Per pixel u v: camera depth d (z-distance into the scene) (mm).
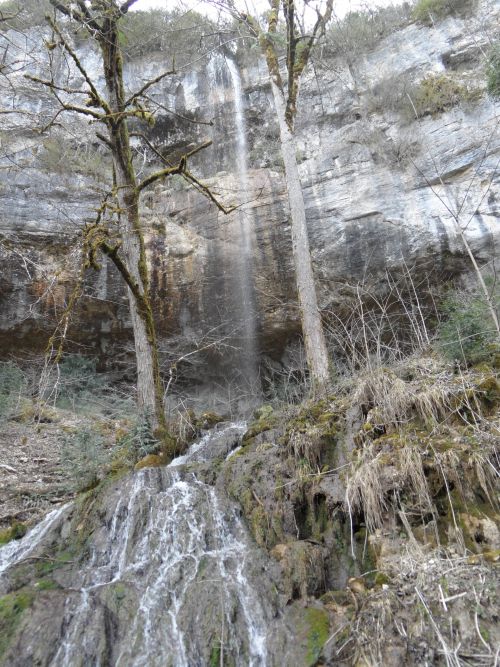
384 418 4504
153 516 4578
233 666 3289
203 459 6137
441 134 11148
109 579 4027
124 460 5941
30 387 10023
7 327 10609
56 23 6945
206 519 4605
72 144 12391
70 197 11375
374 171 11477
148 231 11875
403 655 2902
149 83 6703
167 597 3738
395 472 3914
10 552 4625
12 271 10508
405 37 13344
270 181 12352
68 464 5852
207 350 12250
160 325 11680
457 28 12578
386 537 3746
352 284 10523
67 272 10766
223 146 14367
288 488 4574
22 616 3461
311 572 3803
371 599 3336
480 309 5883
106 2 6445
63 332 4910
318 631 3320
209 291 11820
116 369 11867
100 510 4797
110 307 11164
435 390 4469
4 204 10711
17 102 11938
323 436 4855
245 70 15562
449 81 11516
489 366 5027
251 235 11922
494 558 3186
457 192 10500
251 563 4016
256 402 11852
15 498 5621
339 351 8875
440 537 3594
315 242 11281
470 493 3719
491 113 10750
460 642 2807
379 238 10773
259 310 11805
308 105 13531
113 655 3299
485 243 9828
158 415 6410
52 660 3215
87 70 14164
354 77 13469
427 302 10375
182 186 12898
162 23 14898
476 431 4039
